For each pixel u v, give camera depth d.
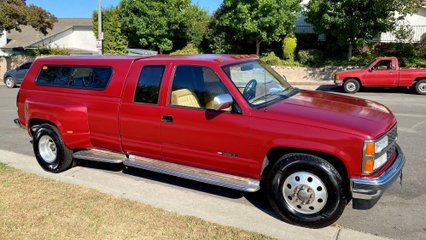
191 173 4.89
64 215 4.39
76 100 5.69
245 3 21.52
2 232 4.03
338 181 3.96
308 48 24.27
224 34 24.28
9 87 21.02
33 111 5.99
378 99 14.12
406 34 21.38
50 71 6.13
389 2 18.81
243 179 4.60
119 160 5.47
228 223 4.24
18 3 25.00
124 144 5.38
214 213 4.52
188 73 4.81
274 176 4.24
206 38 25.80
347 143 3.83
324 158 4.05
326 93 5.33
